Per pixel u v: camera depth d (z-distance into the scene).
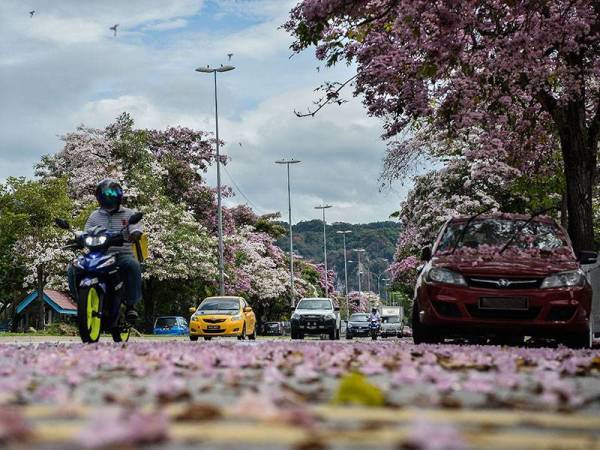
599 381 5.14
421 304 11.02
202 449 2.18
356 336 54.09
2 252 42.62
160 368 5.71
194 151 55.66
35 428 2.47
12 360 6.93
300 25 11.75
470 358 6.75
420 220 31.84
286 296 74.69
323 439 2.27
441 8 11.79
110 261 10.77
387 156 23.61
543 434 2.57
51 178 41.31
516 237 11.71
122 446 2.15
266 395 3.63
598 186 21.80
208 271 48.09
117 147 47.22
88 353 7.27
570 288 10.62
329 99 13.89
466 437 2.30
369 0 11.98
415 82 13.76
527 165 18.72
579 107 15.16
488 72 13.51
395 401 3.60
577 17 13.10
